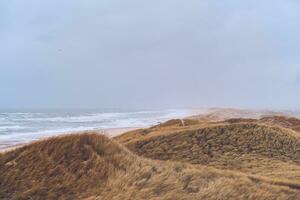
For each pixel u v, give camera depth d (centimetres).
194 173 1187
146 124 8950
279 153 2489
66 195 1014
